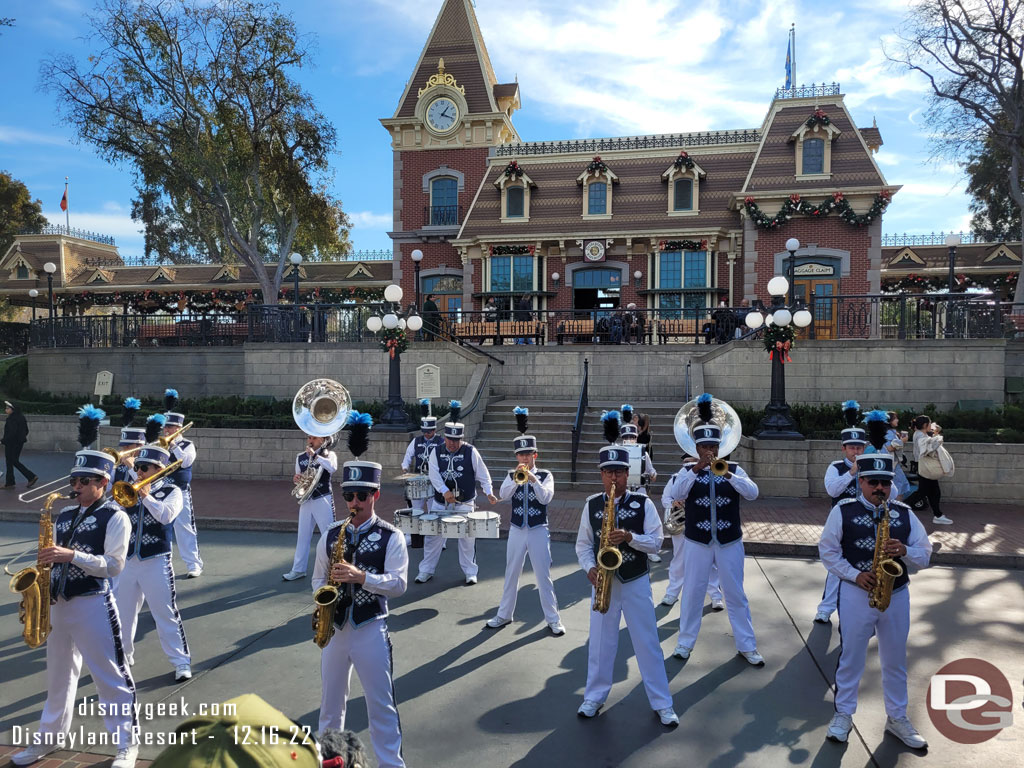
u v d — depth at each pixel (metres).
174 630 5.63
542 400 18.56
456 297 27.48
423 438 9.43
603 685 5.03
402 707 5.17
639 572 5.05
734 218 24.50
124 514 4.62
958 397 15.65
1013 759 4.44
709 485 6.13
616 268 25.36
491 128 27.47
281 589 8.04
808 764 4.39
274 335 20.05
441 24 28.75
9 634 6.59
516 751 4.55
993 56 22.34
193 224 33.75
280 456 15.33
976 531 10.44
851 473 6.61
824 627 6.86
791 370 16.41
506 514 11.81
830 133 22.77
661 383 18.30
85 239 38.22
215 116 24.66
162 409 18.56
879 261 22.50
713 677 5.72
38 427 19.83
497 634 6.66
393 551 4.24
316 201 27.17
